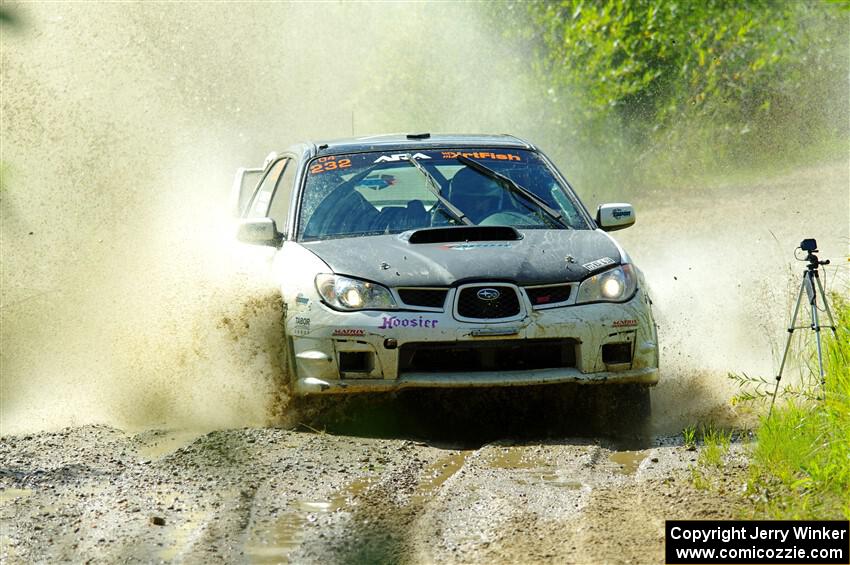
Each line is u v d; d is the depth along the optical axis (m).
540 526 15.05
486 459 18.53
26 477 17.84
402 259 21.19
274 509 16.06
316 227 23.39
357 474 17.78
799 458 16.67
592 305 20.61
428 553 14.19
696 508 15.45
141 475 17.94
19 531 15.23
